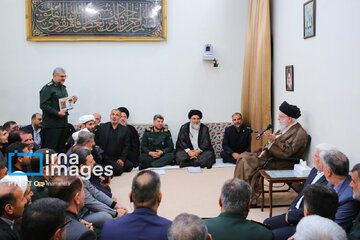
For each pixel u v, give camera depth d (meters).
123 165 5.46
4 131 3.74
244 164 4.23
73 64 6.05
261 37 5.38
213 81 6.23
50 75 6.04
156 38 6.03
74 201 2.20
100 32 5.98
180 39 6.13
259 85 5.44
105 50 6.07
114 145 5.43
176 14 6.08
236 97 6.29
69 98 5.07
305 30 4.26
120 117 5.62
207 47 6.04
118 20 5.99
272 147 4.16
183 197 4.38
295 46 4.60
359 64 3.18
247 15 6.10
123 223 1.92
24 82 6.03
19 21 5.92
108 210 3.06
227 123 6.27
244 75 6.04
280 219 2.86
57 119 5.12
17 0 5.88
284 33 4.97
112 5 5.96
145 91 6.18
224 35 6.16
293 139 4.16
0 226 1.93
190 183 4.91
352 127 3.32
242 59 6.21
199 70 6.20
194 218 1.56
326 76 3.79
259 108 5.46
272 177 3.67
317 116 4.02
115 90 6.15
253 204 4.11
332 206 2.07
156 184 1.99
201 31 6.13
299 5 4.45
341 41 3.48
